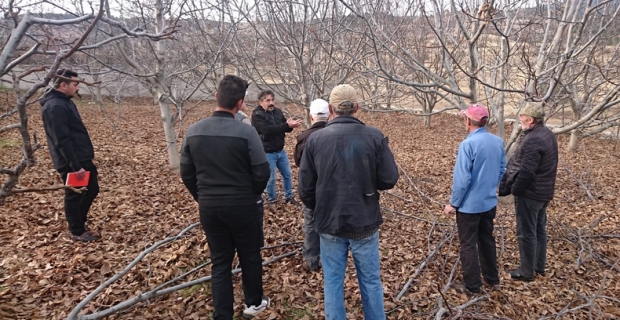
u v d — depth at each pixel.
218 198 2.67
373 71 5.26
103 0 1.42
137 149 9.83
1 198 1.49
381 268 4.11
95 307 3.19
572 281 3.97
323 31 6.62
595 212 6.14
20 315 3.03
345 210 2.60
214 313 2.81
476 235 3.57
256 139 2.74
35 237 4.31
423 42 9.47
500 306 3.45
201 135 2.67
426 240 4.82
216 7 5.89
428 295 3.61
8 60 1.46
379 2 6.11
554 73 4.69
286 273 3.84
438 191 7.15
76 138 3.93
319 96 6.15
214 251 2.84
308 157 2.72
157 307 3.19
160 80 6.58
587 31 7.50
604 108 4.43
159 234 4.61
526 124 3.69
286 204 5.76
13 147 8.81
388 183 2.66
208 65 6.96
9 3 1.54
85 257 3.90
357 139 2.60
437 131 15.48
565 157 10.87
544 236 3.96
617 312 3.43
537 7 5.77
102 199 5.68
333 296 2.75
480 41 8.00
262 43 6.96
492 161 3.39
